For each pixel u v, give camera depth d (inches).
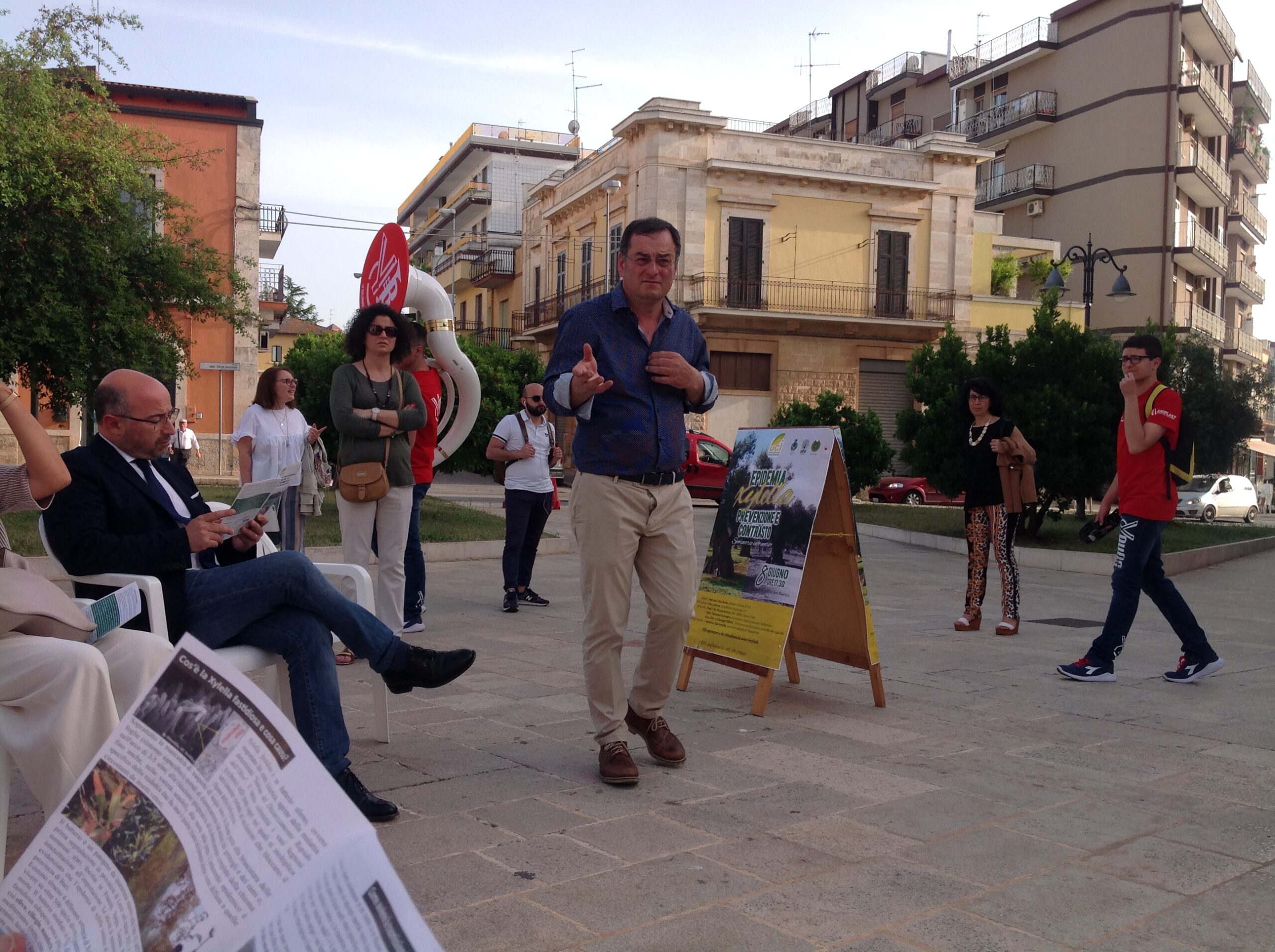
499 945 95.5
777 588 192.2
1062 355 584.1
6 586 100.3
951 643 275.0
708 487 917.8
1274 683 227.9
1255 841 127.7
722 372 1208.2
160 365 594.2
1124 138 1496.1
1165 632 306.0
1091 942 99.6
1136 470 221.6
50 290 516.7
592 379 138.9
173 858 59.2
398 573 227.5
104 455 132.9
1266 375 936.3
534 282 1551.4
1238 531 788.6
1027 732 179.5
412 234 2188.7
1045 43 1566.2
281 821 55.7
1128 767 159.3
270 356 2101.4
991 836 127.5
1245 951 98.5
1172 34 1461.6
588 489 147.3
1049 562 514.6
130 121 920.9
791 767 155.3
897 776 151.8
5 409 112.7
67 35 537.3
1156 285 1482.5
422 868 113.0
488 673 217.0
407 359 231.9
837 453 194.1
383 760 153.4
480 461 744.3
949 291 1275.8
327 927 51.1
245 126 948.6
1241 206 1831.9
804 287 1215.6
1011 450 290.5
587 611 147.8
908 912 105.3
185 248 634.8
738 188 1185.4
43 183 500.7
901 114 1815.9
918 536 617.3
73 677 95.0
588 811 133.5
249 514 133.0
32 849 66.6
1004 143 1664.6
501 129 2020.2
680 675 209.0
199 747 61.4
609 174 1230.3
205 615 127.3
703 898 107.2
